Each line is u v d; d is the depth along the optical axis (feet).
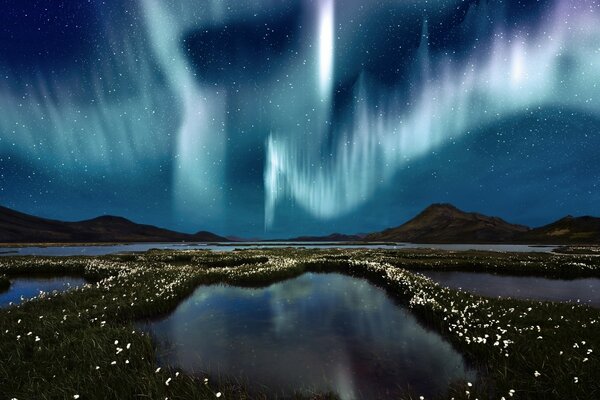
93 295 41.83
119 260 100.12
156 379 18.86
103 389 17.95
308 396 18.16
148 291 42.47
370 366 22.26
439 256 107.76
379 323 32.65
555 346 22.57
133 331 26.58
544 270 74.64
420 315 35.37
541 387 17.47
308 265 80.69
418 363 22.70
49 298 40.45
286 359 23.50
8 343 24.30
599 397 16.26
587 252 146.30
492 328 26.84
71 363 21.66
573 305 36.17
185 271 64.44
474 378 20.24
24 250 228.02
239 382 19.85
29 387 18.17
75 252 189.57
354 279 63.77
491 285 58.13
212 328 31.24
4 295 52.95
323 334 29.12
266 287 54.19
